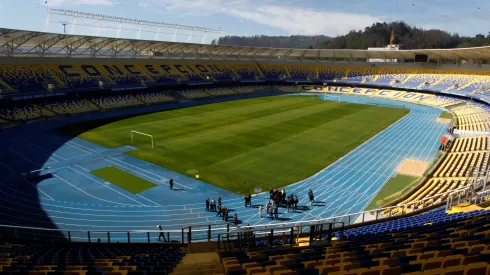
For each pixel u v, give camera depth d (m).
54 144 43.00
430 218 18.62
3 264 12.55
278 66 101.19
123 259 13.83
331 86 95.38
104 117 58.72
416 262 8.09
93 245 19.27
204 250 16.52
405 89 86.50
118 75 73.88
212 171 34.88
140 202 28.38
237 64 96.88
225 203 28.45
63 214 26.08
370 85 91.31
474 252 8.48
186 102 74.81
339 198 29.28
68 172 34.16
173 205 27.95
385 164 37.19
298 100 79.00
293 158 38.78
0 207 26.59
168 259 13.76
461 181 28.69
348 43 192.25
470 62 90.00
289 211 27.16
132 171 34.69
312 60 104.25
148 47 77.69
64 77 65.88
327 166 36.53
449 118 60.56
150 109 66.38
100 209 27.06
